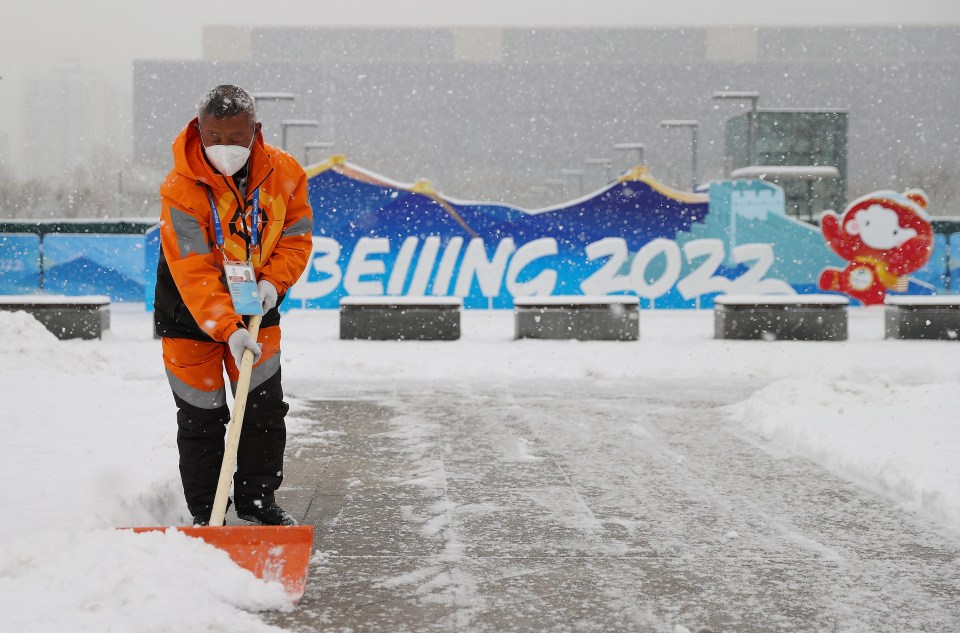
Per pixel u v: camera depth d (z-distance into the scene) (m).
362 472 5.68
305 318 18.25
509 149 104.06
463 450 6.36
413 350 13.26
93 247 21.97
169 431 6.12
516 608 3.44
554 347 13.84
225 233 3.97
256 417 4.19
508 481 5.46
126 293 22.06
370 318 14.81
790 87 104.50
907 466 5.35
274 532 3.56
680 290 19.98
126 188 77.00
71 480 4.75
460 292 19.77
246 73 102.81
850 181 103.44
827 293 20.28
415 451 6.31
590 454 6.25
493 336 15.59
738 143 42.28
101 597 3.05
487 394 9.09
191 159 3.91
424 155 104.19
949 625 3.30
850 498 5.11
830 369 11.25
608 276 19.89
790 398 7.75
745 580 3.77
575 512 4.79
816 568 3.93
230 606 3.24
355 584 3.68
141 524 4.30
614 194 19.80
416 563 3.95
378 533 4.40
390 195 19.53
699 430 7.17
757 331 15.15
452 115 104.19
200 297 3.84
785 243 20.05
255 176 4.02
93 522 4.03
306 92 104.19
